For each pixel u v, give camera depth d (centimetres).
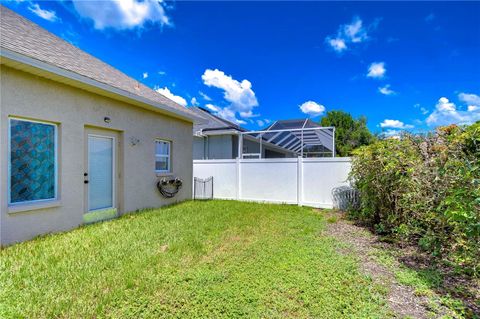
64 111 569
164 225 609
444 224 370
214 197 1120
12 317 244
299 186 939
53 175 554
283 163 985
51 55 571
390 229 532
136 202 791
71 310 259
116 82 745
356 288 306
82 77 566
